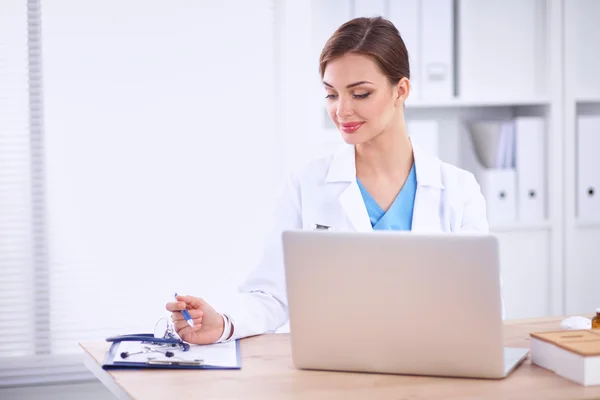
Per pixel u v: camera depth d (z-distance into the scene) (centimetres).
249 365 182
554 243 374
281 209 235
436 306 165
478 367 167
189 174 343
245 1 348
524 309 373
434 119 387
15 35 321
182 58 341
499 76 381
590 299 383
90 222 331
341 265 168
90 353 193
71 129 329
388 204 229
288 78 352
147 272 337
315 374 174
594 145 377
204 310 196
